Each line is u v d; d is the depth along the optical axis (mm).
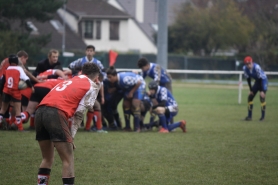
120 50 189875
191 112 62562
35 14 120250
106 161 28609
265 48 157500
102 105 43688
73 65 42438
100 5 190250
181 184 23484
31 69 86188
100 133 40844
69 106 20297
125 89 42594
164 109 42250
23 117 39375
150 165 27719
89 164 27672
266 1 181500
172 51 182000
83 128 44875
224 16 174125
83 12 184750
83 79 21000
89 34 187375
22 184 22797
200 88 110875
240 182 24047
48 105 20094
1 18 125188
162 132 42000
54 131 19891
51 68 42625
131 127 47656
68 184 20141
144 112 44094
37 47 125000
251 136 40156
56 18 180000
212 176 25250
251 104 53625
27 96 41250
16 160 28172
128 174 25375
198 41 176500
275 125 48656
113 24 189375
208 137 39312
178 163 28438
